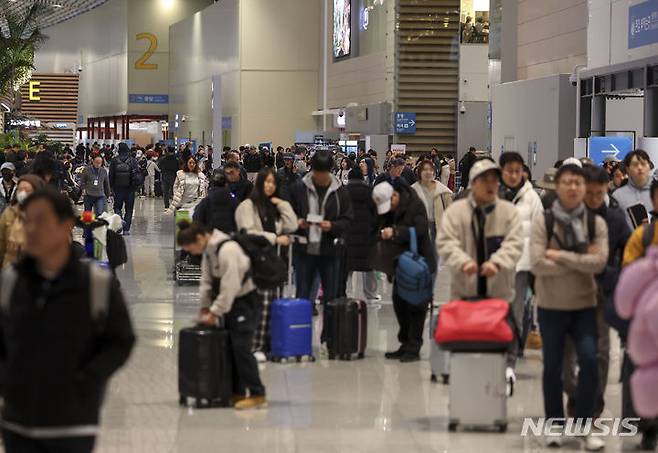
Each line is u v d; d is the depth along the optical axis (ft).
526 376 39.37
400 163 59.67
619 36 84.94
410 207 41.83
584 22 97.25
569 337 32.01
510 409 34.35
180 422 32.86
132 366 41.73
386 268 41.70
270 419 33.24
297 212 43.73
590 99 92.99
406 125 154.81
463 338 30.55
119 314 18.70
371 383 38.55
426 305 42.63
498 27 123.24
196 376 34.50
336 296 44.09
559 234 29.19
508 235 31.53
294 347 42.09
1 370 18.53
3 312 18.42
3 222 34.01
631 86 82.89
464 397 31.22
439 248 31.71
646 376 21.74
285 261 45.75
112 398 36.27
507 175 36.09
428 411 34.35
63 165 117.08
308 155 144.97
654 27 77.66
